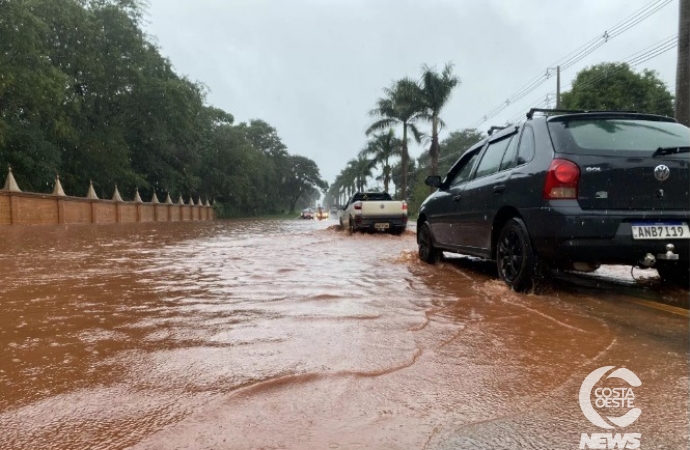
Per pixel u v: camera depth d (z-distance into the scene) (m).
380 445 1.59
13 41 23.12
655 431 1.70
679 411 1.85
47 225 21.62
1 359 2.41
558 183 3.76
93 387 2.04
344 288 4.54
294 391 2.01
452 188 6.12
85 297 4.09
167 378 2.15
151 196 44.09
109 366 2.31
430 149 37.75
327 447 1.57
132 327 3.04
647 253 3.69
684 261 3.93
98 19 33.41
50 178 27.30
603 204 3.71
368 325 3.10
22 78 23.56
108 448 1.55
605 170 3.71
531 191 4.00
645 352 2.54
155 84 36.97
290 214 90.44
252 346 2.63
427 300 3.94
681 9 11.67
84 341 2.73
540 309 3.59
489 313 3.45
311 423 1.73
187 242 11.45
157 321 3.21
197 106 42.34
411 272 5.78
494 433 1.68
